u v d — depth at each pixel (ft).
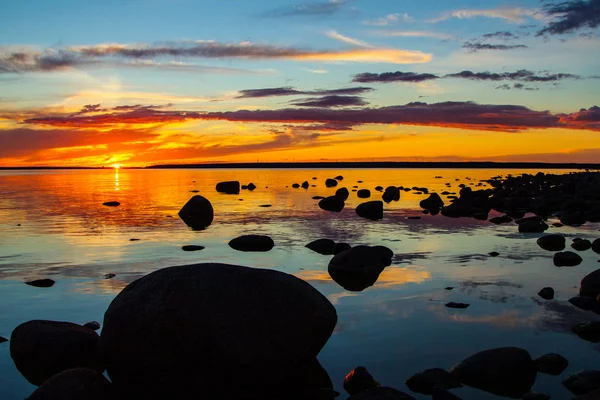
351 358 21.72
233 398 19.56
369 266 37.86
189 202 73.72
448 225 64.03
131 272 37.37
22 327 22.65
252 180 201.36
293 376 20.26
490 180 192.34
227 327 19.58
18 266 39.52
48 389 17.12
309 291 21.99
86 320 26.53
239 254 44.65
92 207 88.43
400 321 26.16
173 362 19.43
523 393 18.62
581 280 33.63
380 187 146.41
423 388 19.03
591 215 69.62
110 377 20.48
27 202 98.94
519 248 47.19
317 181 191.42
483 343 23.21
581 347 22.66
